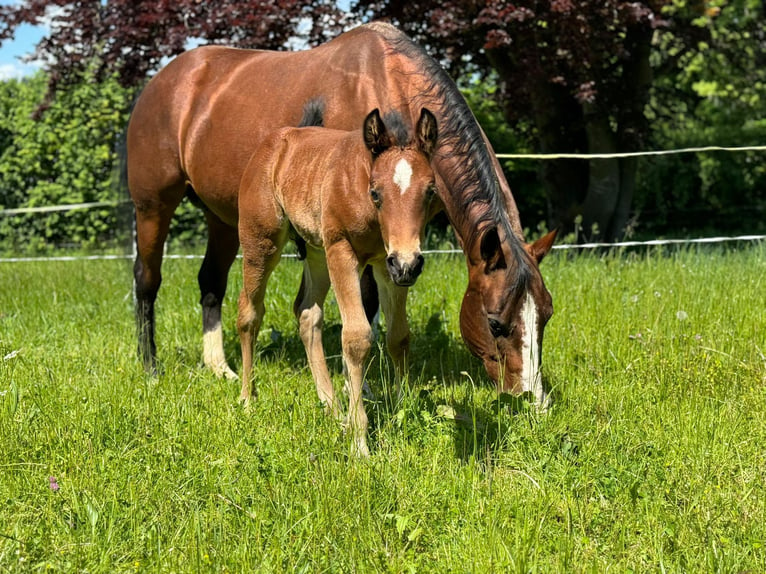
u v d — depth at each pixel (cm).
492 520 335
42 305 805
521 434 417
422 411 432
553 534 335
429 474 384
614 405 464
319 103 544
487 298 439
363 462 392
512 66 1177
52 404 464
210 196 613
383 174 373
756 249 1008
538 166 1334
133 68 1038
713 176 1664
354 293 418
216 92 612
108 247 1477
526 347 429
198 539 321
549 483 379
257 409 468
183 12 992
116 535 328
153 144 641
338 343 631
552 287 756
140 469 389
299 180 449
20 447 405
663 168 1641
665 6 1211
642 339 587
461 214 456
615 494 367
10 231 1498
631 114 1255
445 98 474
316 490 361
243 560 309
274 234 484
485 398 496
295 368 576
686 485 373
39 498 359
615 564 317
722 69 1714
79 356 601
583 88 1091
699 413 446
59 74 1174
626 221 1309
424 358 593
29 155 1474
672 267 848
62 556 311
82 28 1055
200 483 375
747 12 1600
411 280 364
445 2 1028
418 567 314
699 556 312
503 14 984
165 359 618
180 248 1355
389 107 503
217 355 608
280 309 703
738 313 635
